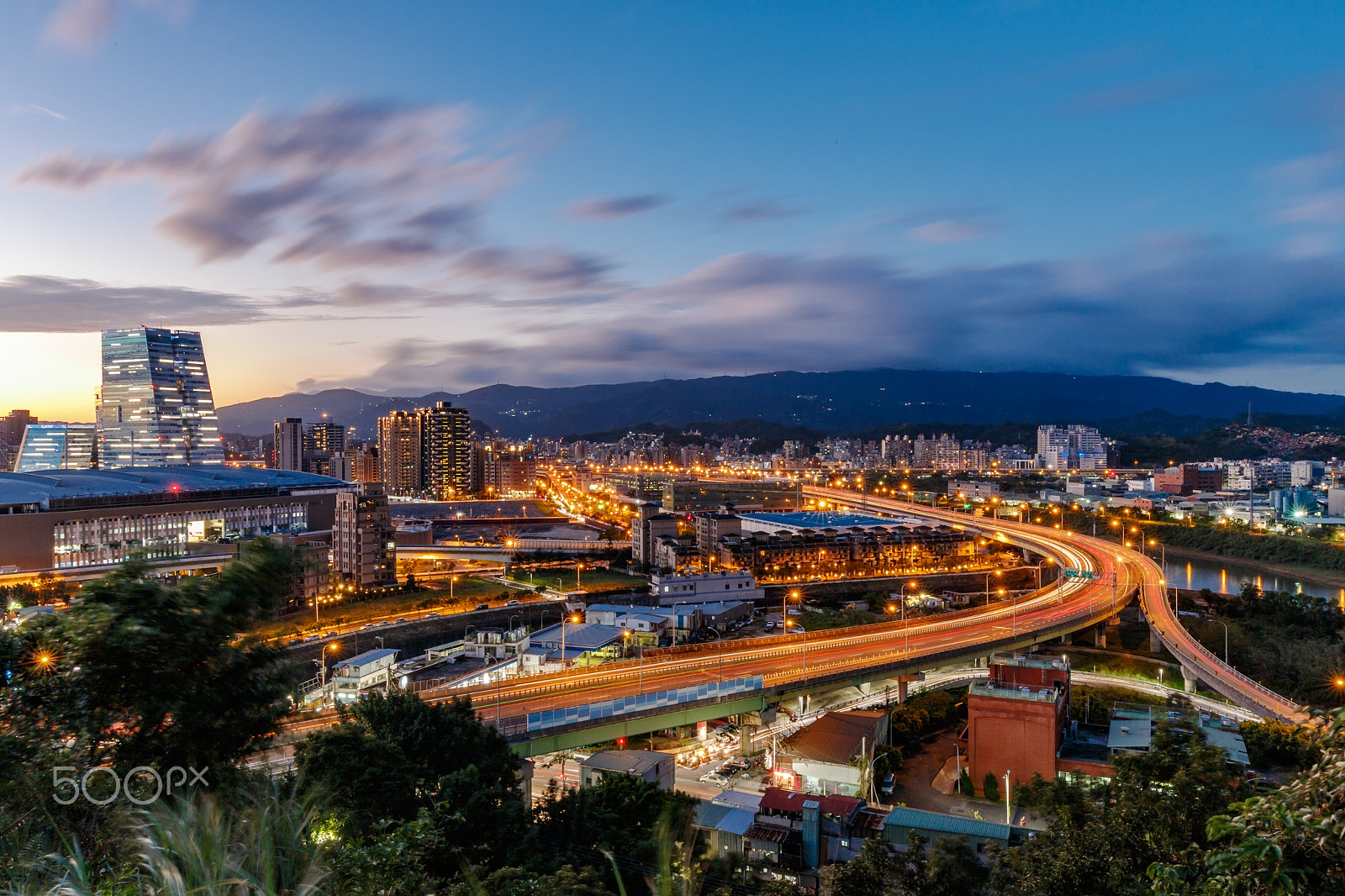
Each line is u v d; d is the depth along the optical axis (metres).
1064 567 193.88
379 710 54.09
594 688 88.12
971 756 82.31
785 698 96.50
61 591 163.88
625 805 59.44
